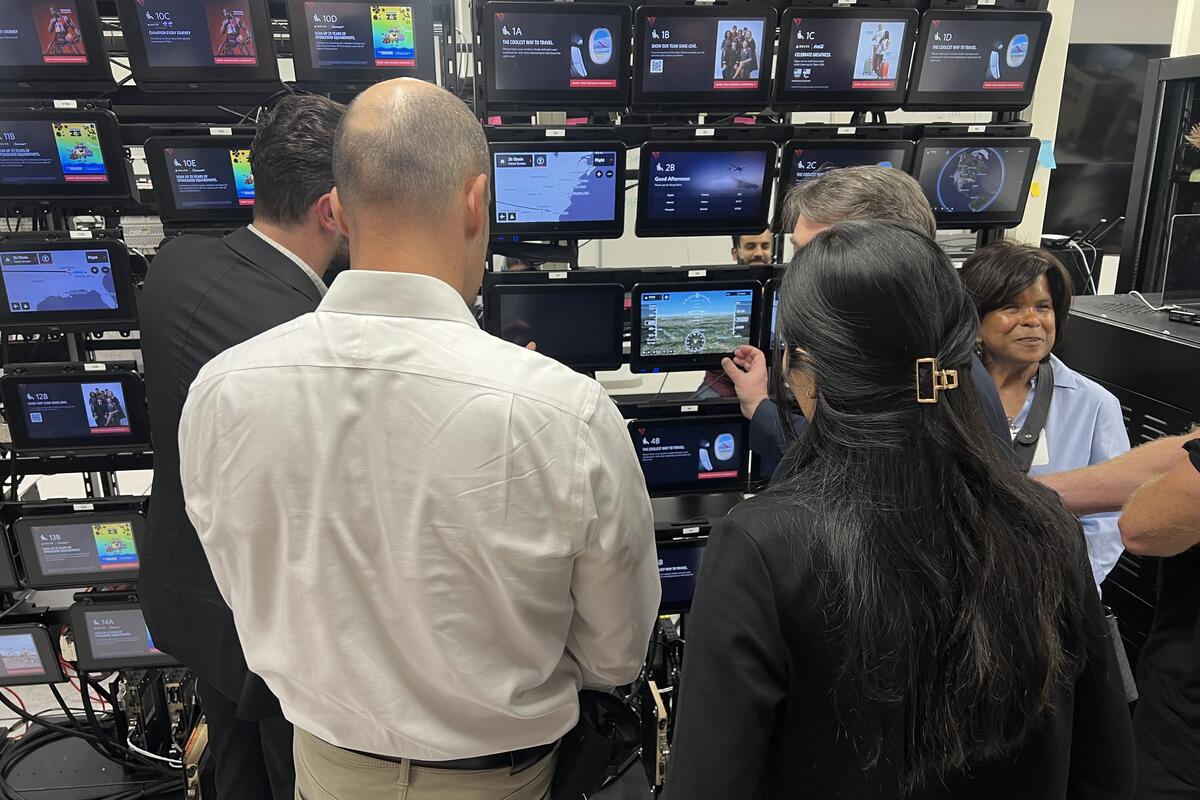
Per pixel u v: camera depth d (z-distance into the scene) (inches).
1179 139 77.6
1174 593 50.5
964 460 27.5
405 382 31.9
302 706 37.1
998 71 65.3
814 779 29.8
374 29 59.0
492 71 59.9
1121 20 216.1
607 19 59.2
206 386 34.6
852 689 28.1
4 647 74.5
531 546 32.3
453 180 33.3
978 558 26.8
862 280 27.5
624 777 80.0
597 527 33.1
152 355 52.2
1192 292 69.6
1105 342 70.1
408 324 32.8
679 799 29.0
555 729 39.1
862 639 27.3
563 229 64.2
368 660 34.0
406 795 37.5
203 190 61.7
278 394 32.7
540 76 60.7
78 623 73.1
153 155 59.6
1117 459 51.4
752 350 69.4
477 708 35.3
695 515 78.8
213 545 35.9
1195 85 75.5
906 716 27.9
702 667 29.2
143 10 57.2
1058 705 29.9
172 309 51.3
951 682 27.2
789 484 29.9
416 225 33.1
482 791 37.9
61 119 58.9
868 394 27.9
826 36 61.9
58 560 71.2
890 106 65.7
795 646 28.5
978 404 28.6
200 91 61.4
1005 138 66.5
